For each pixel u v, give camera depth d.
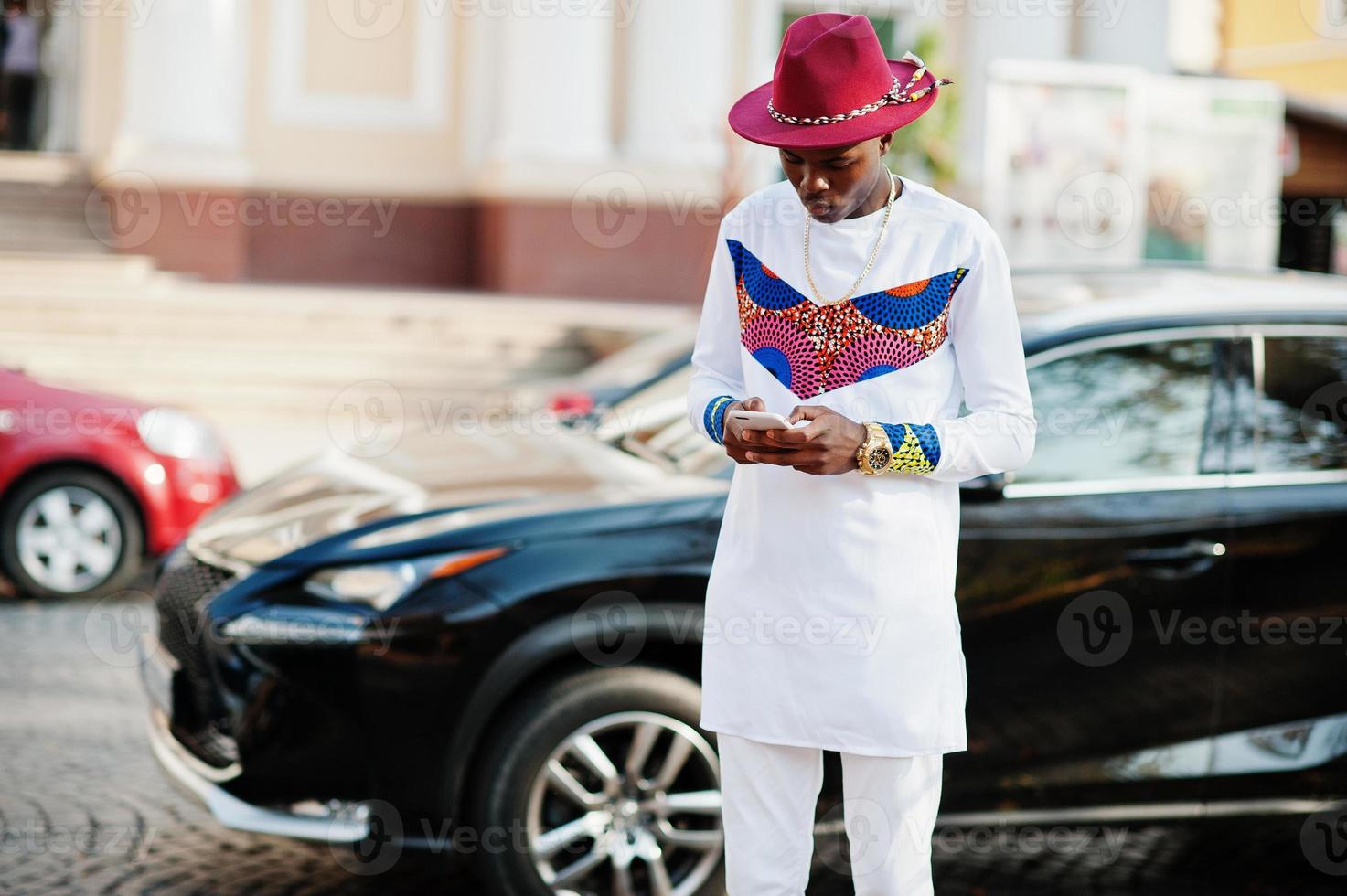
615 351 14.19
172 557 4.86
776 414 2.95
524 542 4.18
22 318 14.03
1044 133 13.09
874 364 3.01
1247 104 13.48
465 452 5.30
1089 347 4.55
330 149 18.56
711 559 4.18
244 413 13.70
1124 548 4.40
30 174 17.69
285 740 4.12
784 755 3.10
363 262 18.70
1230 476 4.54
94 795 5.28
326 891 4.59
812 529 3.01
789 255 3.05
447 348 14.63
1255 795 4.54
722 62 17.77
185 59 17.16
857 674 3.00
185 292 15.61
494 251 18.19
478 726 4.07
